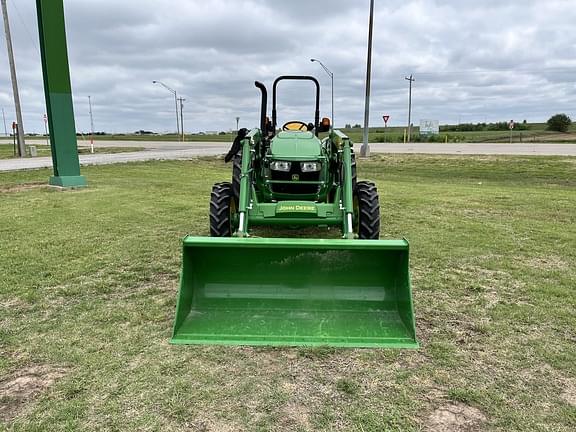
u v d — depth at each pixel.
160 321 3.78
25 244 6.03
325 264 3.51
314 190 5.48
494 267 5.17
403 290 3.41
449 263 5.31
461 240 6.32
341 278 3.54
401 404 2.69
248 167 4.96
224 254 3.51
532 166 18.48
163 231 6.81
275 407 2.66
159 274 4.93
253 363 3.12
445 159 21.91
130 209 8.55
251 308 3.50
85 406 2.66
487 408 2.66
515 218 7.88
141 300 4.21
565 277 4.84
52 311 3.97
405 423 2.52
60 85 11.23
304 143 5.69
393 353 3.26
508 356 3.23
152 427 2.49
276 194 5.50
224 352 3.26
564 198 10.11
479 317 3.87
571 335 3.55
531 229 7.01
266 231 6.65
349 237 4.41
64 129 11.47
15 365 3.09
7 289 4.45
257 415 2.59
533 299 4.26
